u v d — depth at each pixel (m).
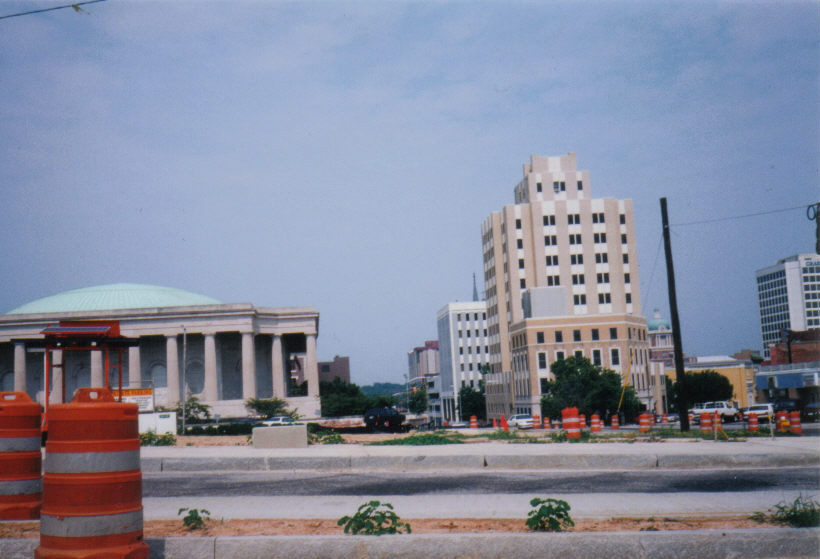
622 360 93.19
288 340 122.94
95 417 6.84
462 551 7.55
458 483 13.45
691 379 112.38
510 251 114.62
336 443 26.67
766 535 7.55
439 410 196.62
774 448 17.80
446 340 185.38
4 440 9.52
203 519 9.38
